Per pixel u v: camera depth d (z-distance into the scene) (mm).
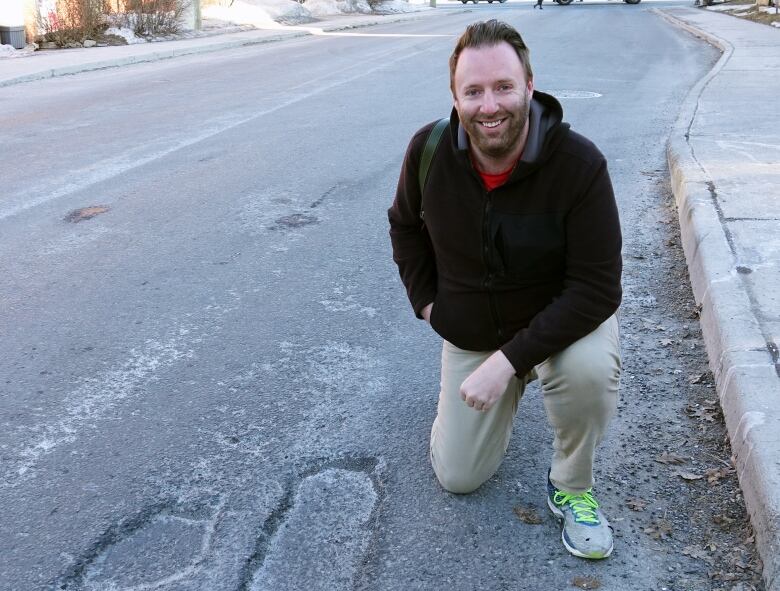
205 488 2762
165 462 2906
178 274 4625
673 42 17750
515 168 2240
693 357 3562
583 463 2439
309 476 2826
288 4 26047
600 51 15727
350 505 2672
